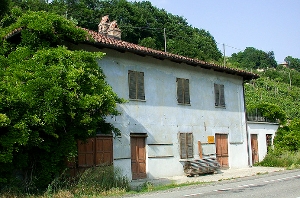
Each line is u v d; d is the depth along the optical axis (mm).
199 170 18469
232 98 23062
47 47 13039
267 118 26469
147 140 17469
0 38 14242
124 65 16906
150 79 18031
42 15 13391
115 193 12328
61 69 11594
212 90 21594
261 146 24969
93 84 12102
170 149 18469
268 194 9984
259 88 63594
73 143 11984
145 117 17484
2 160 10367
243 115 23719
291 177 15023
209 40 71750
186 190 12492
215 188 12430
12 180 11414
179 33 65562
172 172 18375
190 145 19547
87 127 12188
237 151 22734
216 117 21547
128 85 16953
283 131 26375
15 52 12828
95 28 51094
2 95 10602
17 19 15383
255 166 23703
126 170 16281
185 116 19562
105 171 13523
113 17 54875
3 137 10547
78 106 11484
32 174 11922
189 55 58406
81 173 13742
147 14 60719
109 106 12156
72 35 13695
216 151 21250
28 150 11812
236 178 16594
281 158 23469
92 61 12750
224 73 22656
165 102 18594
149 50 17281
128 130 16641
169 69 19094
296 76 81875
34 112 10984
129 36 55125
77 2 54312
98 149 15211
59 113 11109
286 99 59781
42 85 11062
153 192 12508
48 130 11242
